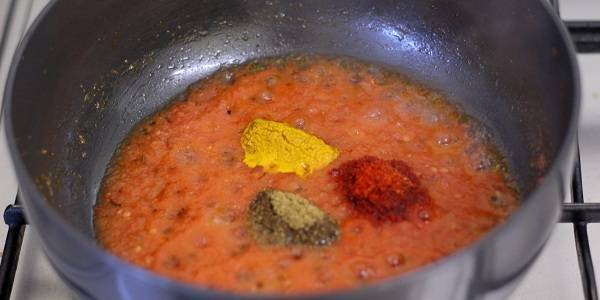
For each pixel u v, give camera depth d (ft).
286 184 1.29
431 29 1.45
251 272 1.17
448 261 0.92
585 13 1.59
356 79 1.47
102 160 1.37
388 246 1.20
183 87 1.47
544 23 1.21
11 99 1.12
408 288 0.91
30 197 1.00
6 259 1.19
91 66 1.37
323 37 1.51
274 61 1.51
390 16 1.47
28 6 1.62
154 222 1.26
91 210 1.30
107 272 0.95
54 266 1.09
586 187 1.34
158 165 1.35
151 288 0.93
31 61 1.20
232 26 1.49
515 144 1.33
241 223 1.24
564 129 1.10
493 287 1.03
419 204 1.26
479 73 1.41
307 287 1.14
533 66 1.27
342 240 1.20
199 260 1.19
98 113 1.40
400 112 1.42
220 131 1.39
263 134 1.37
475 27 1.39
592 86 1.50
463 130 1.38
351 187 1.28
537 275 1.24
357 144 1.36
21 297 1.25
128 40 1.41
